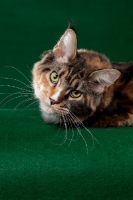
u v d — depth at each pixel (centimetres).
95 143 87
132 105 96
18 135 90
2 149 85
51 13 126
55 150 85
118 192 82
